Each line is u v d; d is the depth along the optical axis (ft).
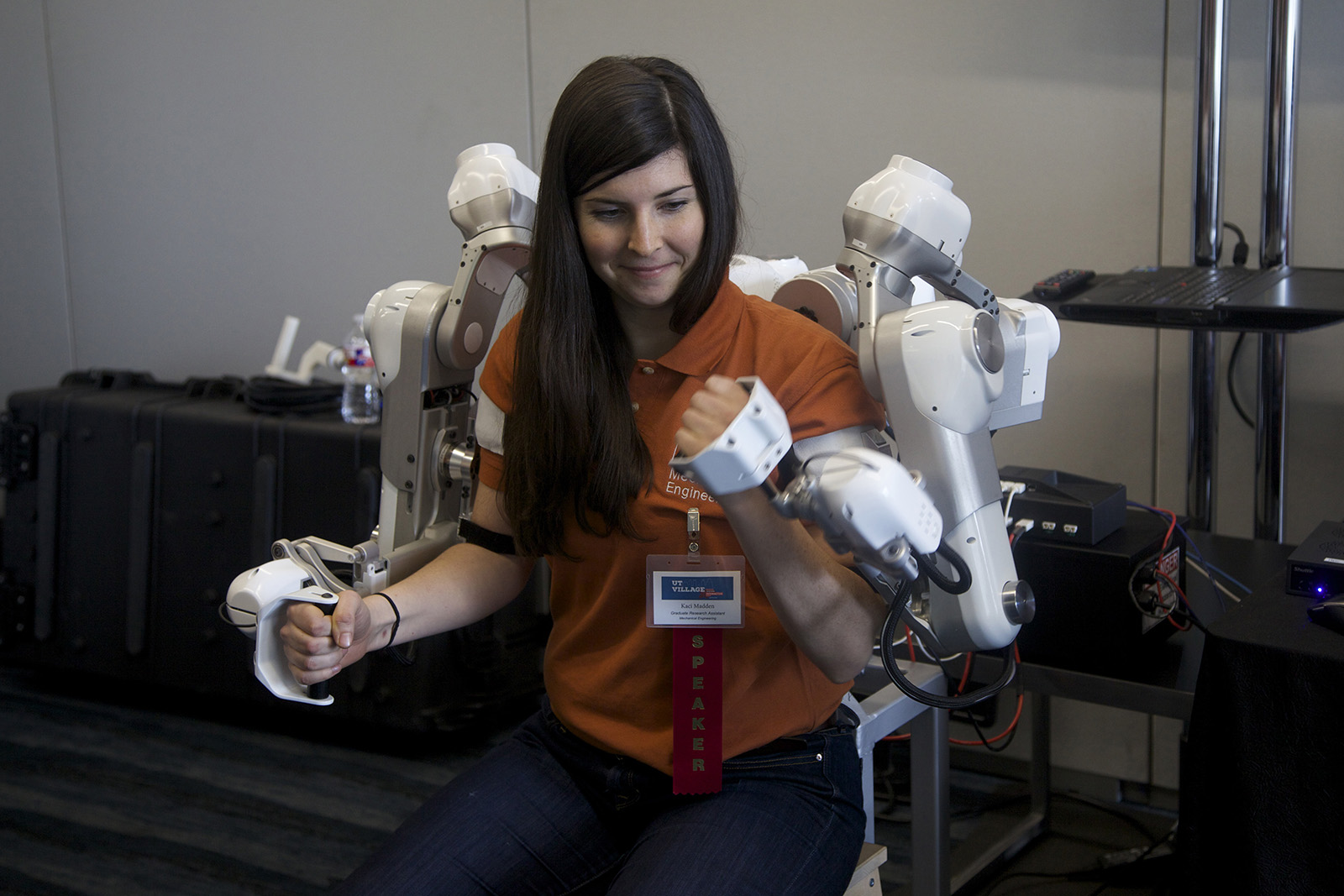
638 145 3.16
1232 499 7.10
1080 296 5.82
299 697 3.53
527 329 3.51
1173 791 7.61
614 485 3.39
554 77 8.92
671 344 3.58
